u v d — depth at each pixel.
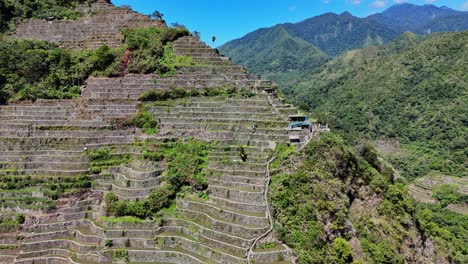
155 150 46.59
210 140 47.69
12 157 45.59
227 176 41.56
